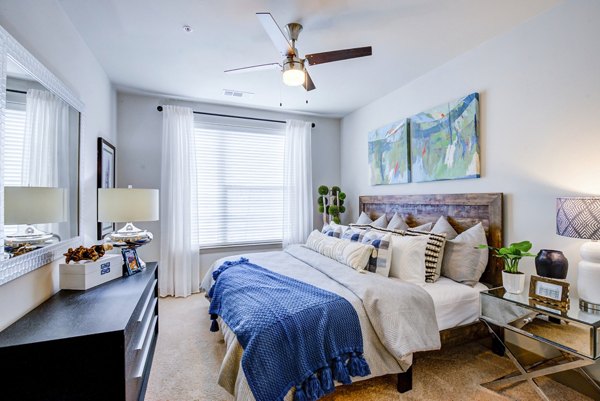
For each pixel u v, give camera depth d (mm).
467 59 2596
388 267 2367
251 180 4250
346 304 1765
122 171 3604
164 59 2740
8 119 1292
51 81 1679
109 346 1242
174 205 3668
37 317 1366
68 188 1951
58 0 1881
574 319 1484
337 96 3738
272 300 1757
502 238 2307
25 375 1159
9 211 1296
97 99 2730
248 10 2016
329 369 1551
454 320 2072
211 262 4023
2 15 1299
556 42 1951
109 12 2021
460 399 1761
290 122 4359
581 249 1658
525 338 2172
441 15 2074
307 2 1937
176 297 3635
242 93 3619
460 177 2637
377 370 1733
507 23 2168
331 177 4781
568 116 1892
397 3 1946
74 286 1728
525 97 2146
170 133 3674
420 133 3100
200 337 2572
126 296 1639
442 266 2477
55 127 1756
